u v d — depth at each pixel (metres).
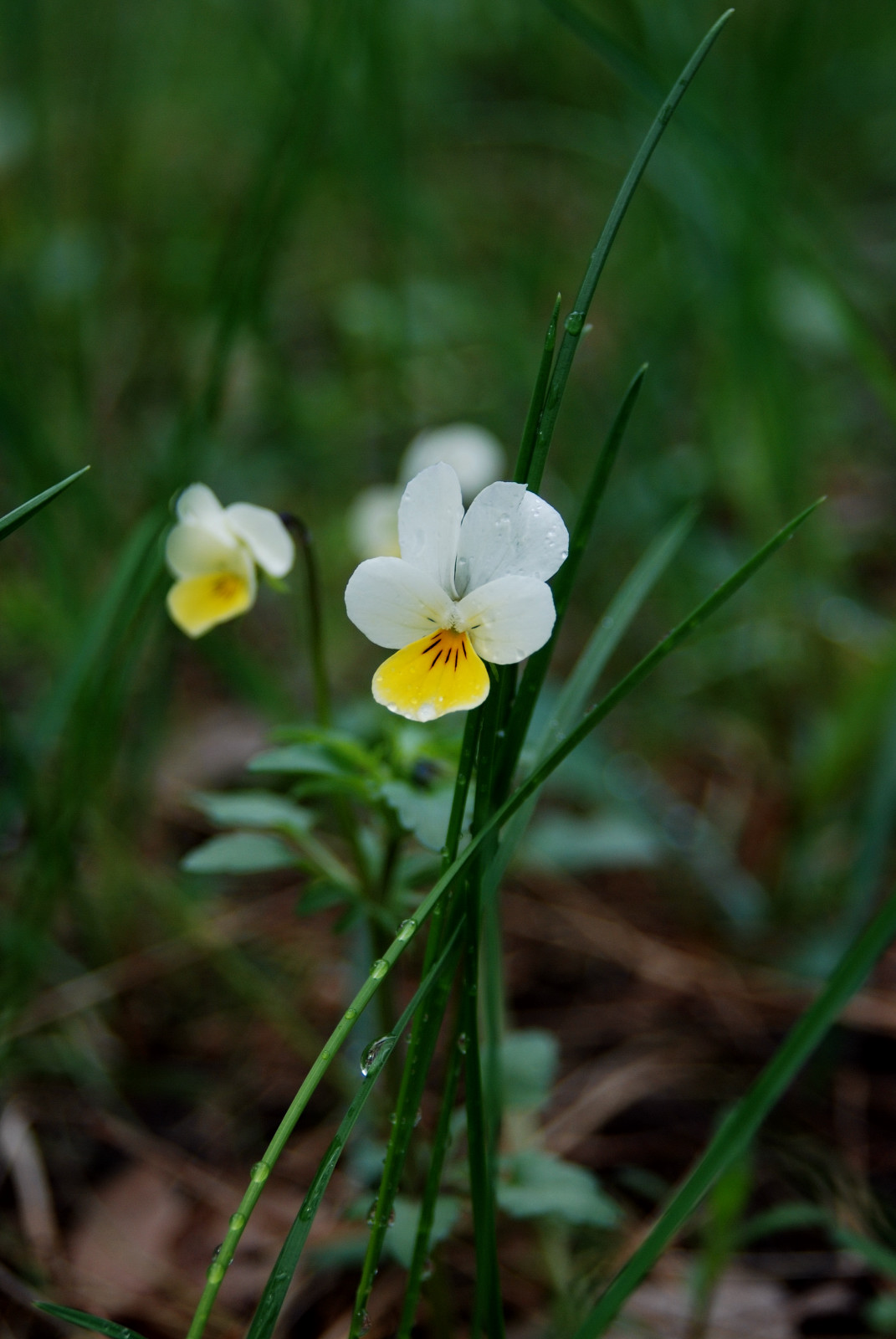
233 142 0.78
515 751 0.26
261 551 0.29
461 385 0.58
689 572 0.46
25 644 0.43
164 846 0.38
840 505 0.54
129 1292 0.30
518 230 0.69
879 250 0.68
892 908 0.27
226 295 0.43
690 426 0.56
